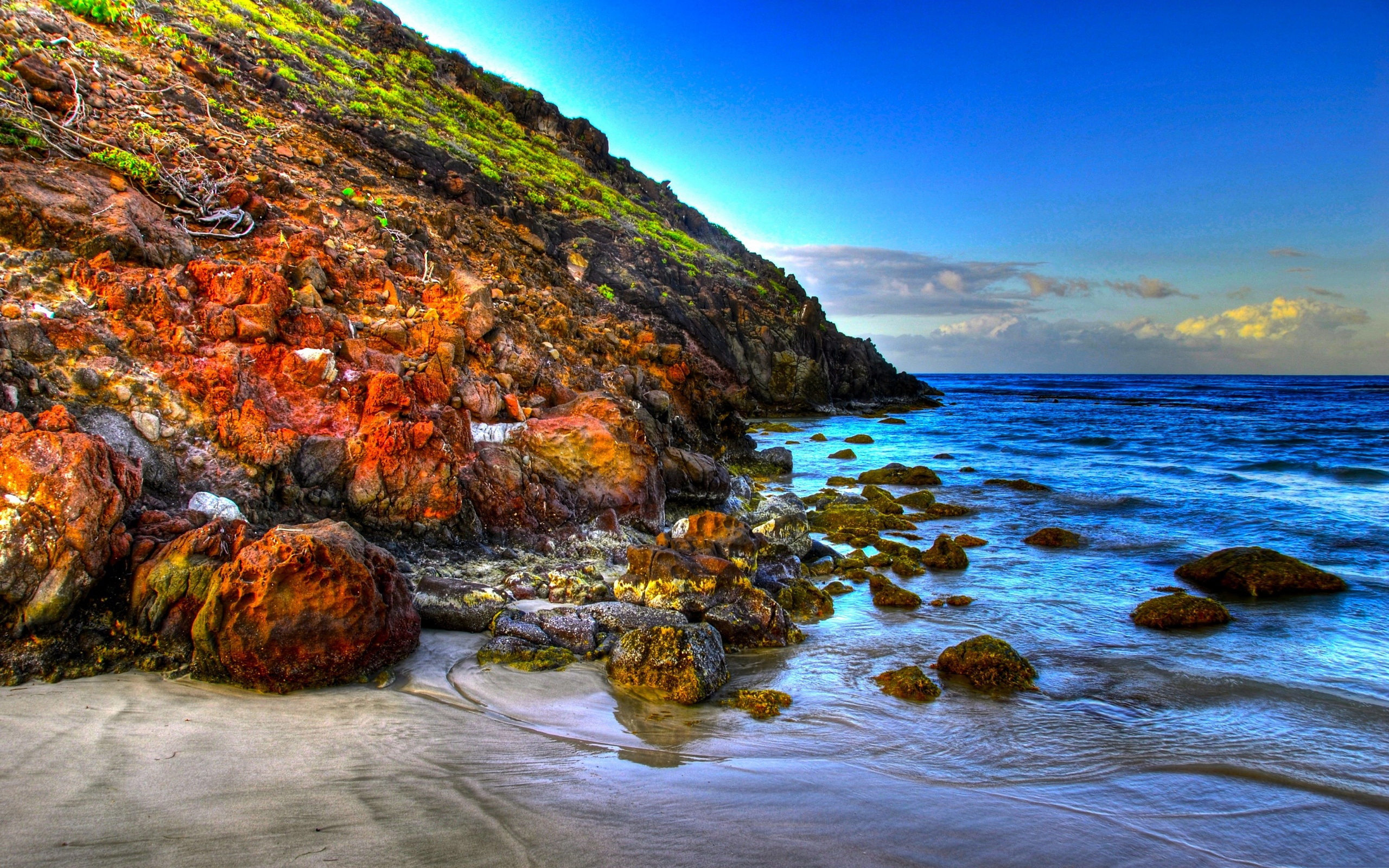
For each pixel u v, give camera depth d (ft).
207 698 19.17
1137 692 24.16
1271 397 294.87
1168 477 77.51
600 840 13.58
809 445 109.81
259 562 20.24
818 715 21.72
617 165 216.13
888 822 15.14
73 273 34.32
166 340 33.14
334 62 123.24
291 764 15.85
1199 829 15.72
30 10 61.87
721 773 17.20
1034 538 47.88
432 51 173.17
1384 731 21.38
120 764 15.21
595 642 25.82
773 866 13.05
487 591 28.45
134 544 22.36
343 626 20.95
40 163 41.47
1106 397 294.87
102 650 20.52
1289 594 36.04
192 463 29.71
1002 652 25.34
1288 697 23.79
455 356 46.16
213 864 11.94
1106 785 17.76
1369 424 153.89
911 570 39.78
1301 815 16.53
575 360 68.08
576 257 123.85
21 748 15.53
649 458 46.57
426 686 21.54
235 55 90.33
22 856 11.79
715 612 28.50
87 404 28.35
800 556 42.01
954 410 207.62
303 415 34.83
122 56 65.41
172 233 42.88
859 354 215.31
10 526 19.69
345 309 47.47
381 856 12.53
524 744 18.16
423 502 34.22
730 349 158.20
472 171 114.42
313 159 74.84
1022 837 14.87
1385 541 48.16
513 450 41.34
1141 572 40.75
